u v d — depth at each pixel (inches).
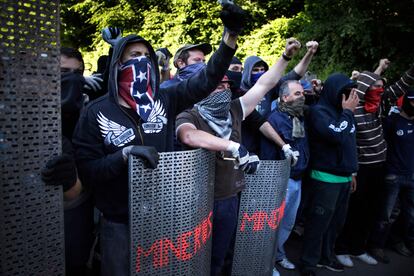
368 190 124.5
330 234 118.6
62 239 48.9
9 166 43.2
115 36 75.7
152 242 58.2
